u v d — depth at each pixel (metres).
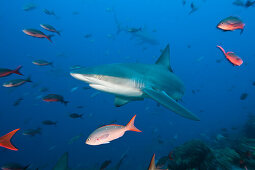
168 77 5.36
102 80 4.08
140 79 4.49
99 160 15.93
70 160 16.86
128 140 20.00
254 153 3.68
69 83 31.41
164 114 27.66
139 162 14.60
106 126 2.12
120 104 4.91
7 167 4.17
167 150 15.45
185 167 3.51
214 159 3.55
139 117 29.64
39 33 5.82
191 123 25.53
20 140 24.88
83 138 20.98
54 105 49.66
